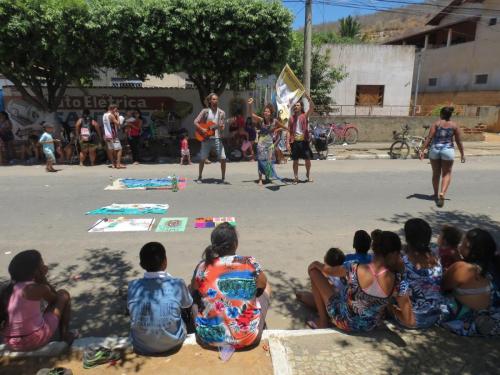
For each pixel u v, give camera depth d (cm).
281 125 937
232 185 934
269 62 1269
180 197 823
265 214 715
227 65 1287
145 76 1302
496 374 302
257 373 302
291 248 568
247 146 1320
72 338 350
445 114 777
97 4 1140
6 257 532
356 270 335
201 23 1147
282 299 436
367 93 2275
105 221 670
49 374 284
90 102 1627
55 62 1217
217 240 333
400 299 332
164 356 320
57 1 1091
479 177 1048
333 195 848
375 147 1672
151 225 653
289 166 1192
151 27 1127
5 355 318
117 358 315
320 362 314
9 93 1576
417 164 1252
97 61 1242
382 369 308
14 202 785
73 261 521
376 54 2228
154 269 331
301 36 2027
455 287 350
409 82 2272
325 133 1378
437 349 330
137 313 315
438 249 401
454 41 2945
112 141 1130
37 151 1277
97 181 972
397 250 326
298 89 1088
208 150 958
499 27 2344
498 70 2372
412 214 725
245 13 1161
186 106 1689
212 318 323
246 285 323
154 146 1428
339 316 352
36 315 316
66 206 758
